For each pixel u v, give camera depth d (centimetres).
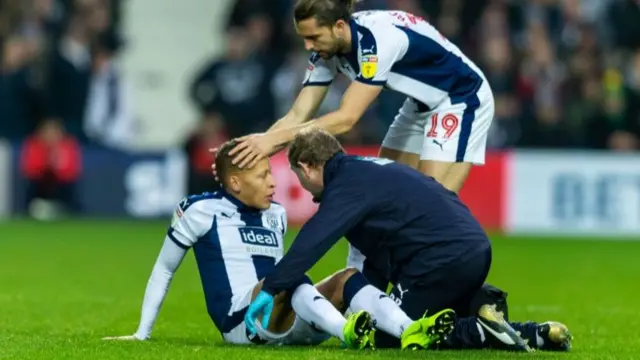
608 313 3319
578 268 4834
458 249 2294
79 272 4369
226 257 2369
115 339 2412
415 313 2325
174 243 2383
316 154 2311
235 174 2369
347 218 2270
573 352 2355
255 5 7288
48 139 6712
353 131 6488
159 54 8062
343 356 2142
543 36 7056
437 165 2689
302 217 6397
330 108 6481
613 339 2700
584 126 6838
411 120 2767
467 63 2706
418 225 2294
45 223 6544
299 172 2339
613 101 6844
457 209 2330
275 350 2242
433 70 2655
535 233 6531
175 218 2384
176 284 3988
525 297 3788
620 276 4519
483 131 2727
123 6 8050
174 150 6712
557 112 6869
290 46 7100
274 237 2411
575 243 6062
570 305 3550
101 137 7044
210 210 2373
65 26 7294
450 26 7081
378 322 2281
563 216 6519
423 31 2628
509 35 7262
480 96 2705
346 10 2512
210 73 6888
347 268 2370
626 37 7600
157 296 2419
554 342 2333
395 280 2373
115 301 3441
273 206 2442
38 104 6969
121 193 6750
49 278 4138
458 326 2323
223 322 2358
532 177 6525
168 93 8006
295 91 6869
